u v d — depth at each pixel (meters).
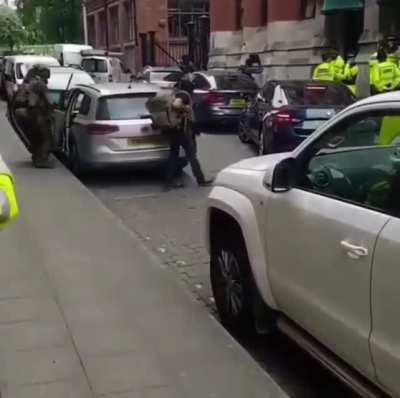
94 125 10.73
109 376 3.99
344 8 20.92
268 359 4.70
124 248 6.77
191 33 35.31
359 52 20.31
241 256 4.73
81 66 30.08
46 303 5.22
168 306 5.12
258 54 26.52
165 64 40.59
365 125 3.69
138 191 10.60
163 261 7.04
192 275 6.57
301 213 3.87
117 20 48.34
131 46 44.50
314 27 23.62
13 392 3.82
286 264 4.06
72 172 11.73
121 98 10.92
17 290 5.54
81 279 5.80
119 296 5.36
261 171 4.62
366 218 3.35
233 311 4.96
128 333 4.61
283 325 4.31
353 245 3.37
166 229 8.30
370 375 3.36
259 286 4.45
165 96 10.40
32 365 4.15
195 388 3.84
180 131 10.42
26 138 12.12
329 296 3.61
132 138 10.70
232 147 14.79
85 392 3.81
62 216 8.20
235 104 17.16
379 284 3.17
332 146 3.88
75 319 4.88
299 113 11.35
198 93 17.44
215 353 4.28
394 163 3.43
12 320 4.88
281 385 4.37
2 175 3.26
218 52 29.88
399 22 19.50
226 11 29.55
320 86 12.67
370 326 3.26
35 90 11.63
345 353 3.54
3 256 6.53
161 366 4.11
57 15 57.25
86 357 4.25
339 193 3.70
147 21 41.38
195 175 10.77
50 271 6.03
